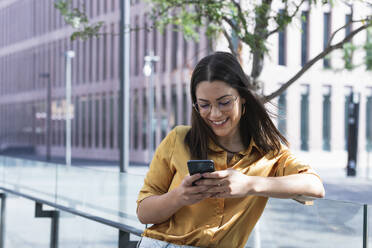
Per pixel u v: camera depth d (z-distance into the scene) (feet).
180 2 16.58
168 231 5.89
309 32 74.38
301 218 6.89
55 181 14.53
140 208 5.85
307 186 5.12
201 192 4.98
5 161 20.08
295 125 86.17
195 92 5.49
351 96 59.72
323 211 6.58
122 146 24.89
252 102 5.60
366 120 93.15
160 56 106.32
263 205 5.81
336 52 46.29
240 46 15.38
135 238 10.43
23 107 168.55
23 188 17.28
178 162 5.87
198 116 5.75
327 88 88.69
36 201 15.11
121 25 24.48
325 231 6.56
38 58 158.10
